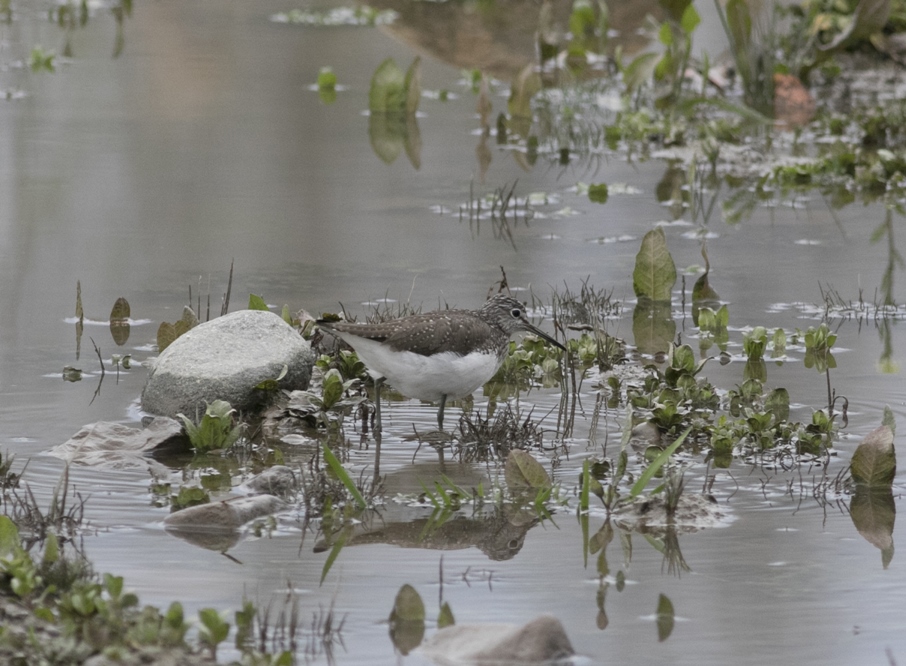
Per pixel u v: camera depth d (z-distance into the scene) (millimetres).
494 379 13531
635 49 34438
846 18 30469
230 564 8875
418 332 11375
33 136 24422
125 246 18016
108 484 10328
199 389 11922
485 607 8281
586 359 14047
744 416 12125
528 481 10438
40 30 35906
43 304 15508
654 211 20609
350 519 9773
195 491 10070
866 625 8078
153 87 29484
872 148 24641
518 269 17406
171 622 7543
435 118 27594
